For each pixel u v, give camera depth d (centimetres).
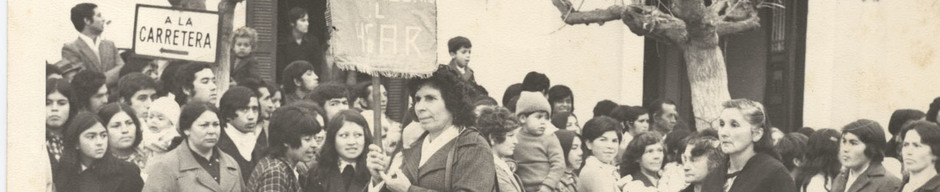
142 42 1311
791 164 1526
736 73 1527
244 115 1330
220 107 1327
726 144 1470
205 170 1311
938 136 1580
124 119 1298
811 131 1541
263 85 1350
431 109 1213
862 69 1584
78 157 1285
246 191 1323
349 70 1315
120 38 1304
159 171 1300
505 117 1395
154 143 1305
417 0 1266
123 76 1301
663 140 1485
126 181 1293
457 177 1179
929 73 1606
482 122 1380
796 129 1555
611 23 1482
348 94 1372
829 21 1576
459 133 1204
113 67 1299
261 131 1344
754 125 1459
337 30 1257
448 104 1216
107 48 1298
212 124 1314
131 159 1298
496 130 1388
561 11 1452
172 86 1317
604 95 1477
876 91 1588
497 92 1425
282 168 1323
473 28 1419
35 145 1284
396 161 1238
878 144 1559
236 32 1346
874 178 1556
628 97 1485
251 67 1352
